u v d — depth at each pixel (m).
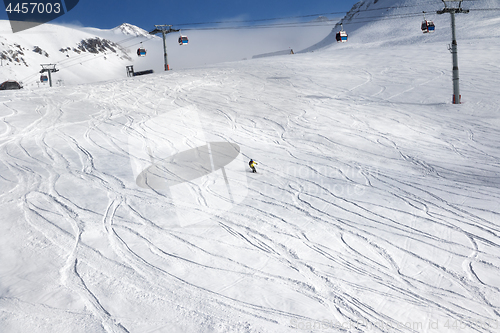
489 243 7.83
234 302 5.85
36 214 8.77
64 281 6.23
